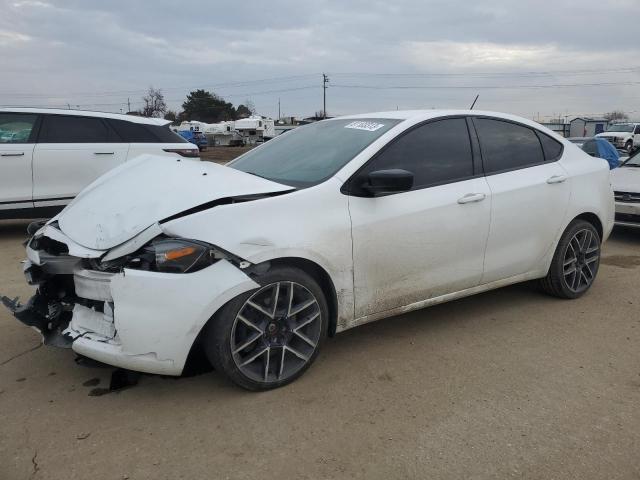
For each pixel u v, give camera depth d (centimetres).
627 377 334
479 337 394
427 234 362
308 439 269
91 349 289
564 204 445
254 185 319
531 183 421
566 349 375
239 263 291
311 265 322
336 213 326
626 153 2138
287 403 302
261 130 6675
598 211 474
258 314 305
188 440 268
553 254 452
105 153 757
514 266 423
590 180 469
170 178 330
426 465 250
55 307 324
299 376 327
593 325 418
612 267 597
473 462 253
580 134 4444
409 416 290
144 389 317
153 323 276
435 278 375
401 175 315
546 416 290
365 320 352
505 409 297
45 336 315
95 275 291
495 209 397
